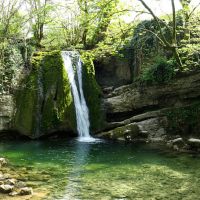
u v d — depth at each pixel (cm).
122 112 2414
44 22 2788
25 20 2602
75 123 2317
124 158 1673
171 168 1470
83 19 1742
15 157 1684
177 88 2241
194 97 2220
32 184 1229
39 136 2234
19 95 2258
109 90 2573
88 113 2453
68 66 2444
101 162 1593
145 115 2288
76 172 1407
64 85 2314
